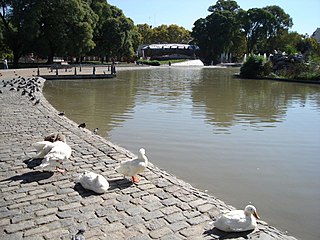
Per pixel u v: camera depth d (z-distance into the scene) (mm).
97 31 65812
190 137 12859
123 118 16359
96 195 6215
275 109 20219
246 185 8445
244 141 12469
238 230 5035
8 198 6012
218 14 93375
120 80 38438
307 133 13906
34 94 19234
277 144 12172
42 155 7812
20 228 5000
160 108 19547
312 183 8664
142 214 5520
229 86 34562
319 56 49750
